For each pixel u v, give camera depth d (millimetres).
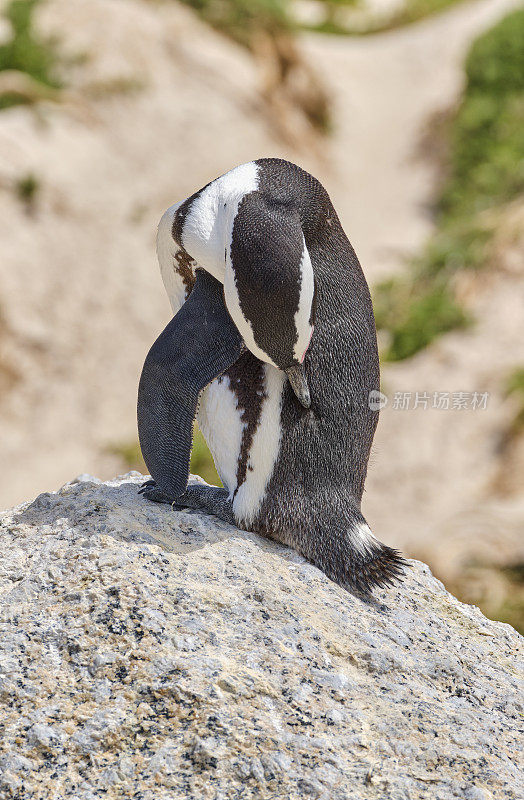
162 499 11766
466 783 8531
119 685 9141
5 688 9078
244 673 9297
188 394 10523
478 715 9711
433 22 81438
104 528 10984
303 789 8305
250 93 59250
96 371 44062
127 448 40781
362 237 53719
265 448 11039
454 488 33750
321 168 60656
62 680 9203
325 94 66688
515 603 25766
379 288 45719
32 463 40500
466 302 43031
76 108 52594
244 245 9664
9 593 10148
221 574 10602
